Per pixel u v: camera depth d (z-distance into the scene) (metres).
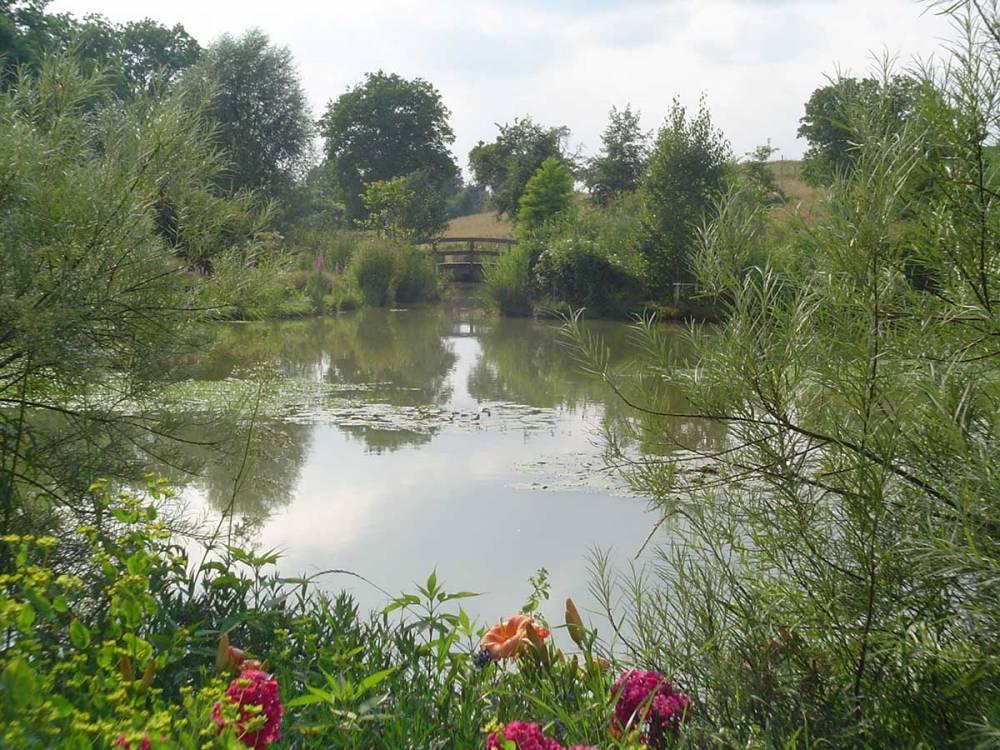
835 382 2.16
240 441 5.47
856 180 2.16
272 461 7.79
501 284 28.00
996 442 2.02
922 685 2.16
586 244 26.31
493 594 4.57
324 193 58.72
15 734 1.57
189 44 46.00
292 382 13.28
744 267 2.34
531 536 5.66
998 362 2.12
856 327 2.21
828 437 2.21
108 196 3.91
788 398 2.26
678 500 2.50
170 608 2.94
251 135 33.78
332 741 2.40
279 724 2.15
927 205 2.20
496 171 61.09
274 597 3.12
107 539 3.21
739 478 2.35
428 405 11.52
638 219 25.38
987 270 2.15
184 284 4.32
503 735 2.03
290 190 34.84
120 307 4.00
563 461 8.05
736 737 2.23
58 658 2.55
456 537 5.65
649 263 24.42
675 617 2.70
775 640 2.41
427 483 7.19
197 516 5.23
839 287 2.20
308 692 2.68
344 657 2.64
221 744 1.77
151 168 4.09
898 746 2.12
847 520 2.21
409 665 2.84
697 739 2.31
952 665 2.04
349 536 5.62
